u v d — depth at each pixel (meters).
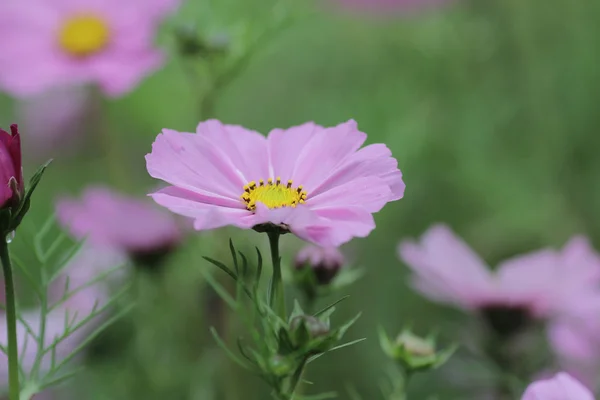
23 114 1.35
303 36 1.33
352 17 1.31
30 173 1.33
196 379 1.12
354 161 0.91
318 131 0.93
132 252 1.13
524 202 1.25
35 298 1.17
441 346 1.16
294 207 0.89
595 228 1.24
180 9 1.18
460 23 1.29
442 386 1.14
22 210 0.87
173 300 1.14
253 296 0.89
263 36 1.12
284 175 0.92
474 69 1.29
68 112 1.33
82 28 1.17
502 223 1.24
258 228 0.87
